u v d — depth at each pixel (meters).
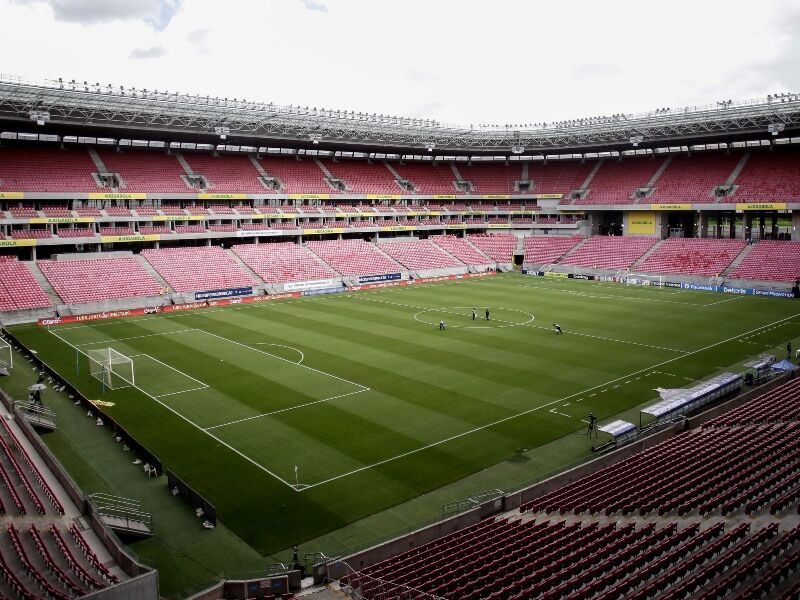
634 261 98.31
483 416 38.62
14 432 34.88
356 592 21.70
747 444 31.92
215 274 83.38
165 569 23.73
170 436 35.75
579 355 51.75
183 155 100.31
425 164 126.31
